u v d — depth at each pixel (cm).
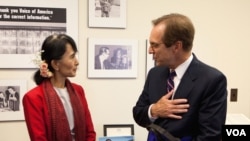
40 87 159
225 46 247
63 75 161
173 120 127
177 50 126
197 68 129
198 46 244
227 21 246
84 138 167
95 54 228
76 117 162
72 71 160
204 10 242
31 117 150
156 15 235
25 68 220
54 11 220
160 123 133
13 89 220
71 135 160
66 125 156
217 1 243
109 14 227
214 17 244
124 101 237
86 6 225
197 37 243
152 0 234
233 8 246
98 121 235
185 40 125
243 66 251
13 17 215
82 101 174
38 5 217
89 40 226
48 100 154
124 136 228
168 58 128
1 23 214
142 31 234
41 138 148
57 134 153
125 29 232
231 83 251
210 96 123
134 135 238
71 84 171
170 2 237
